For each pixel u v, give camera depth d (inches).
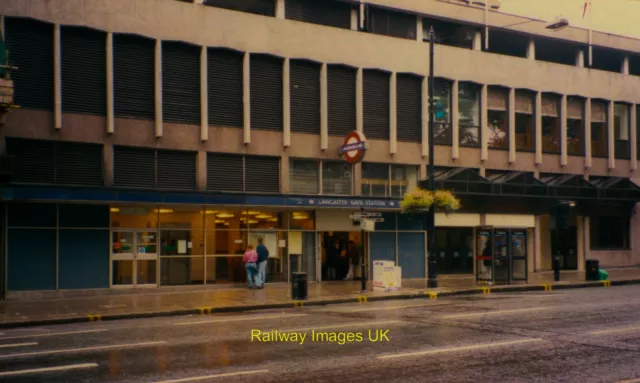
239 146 1066.7
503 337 522.6
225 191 1043.3
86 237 954.1
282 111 1107.9
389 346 485.1
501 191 1274.6
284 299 863.7
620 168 1499.8
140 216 995.3
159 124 992.9
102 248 964.6
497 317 649.6
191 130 1027.9
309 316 685.9
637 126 1531.7
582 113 1456.7
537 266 1359.5
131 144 980.6
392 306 792.9
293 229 1123.9
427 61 1251.2
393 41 1214.3
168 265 1011.9
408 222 1234.6
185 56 1030.4
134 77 989.8
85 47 956.6
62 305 813.9
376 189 1192.8
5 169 852.6
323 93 1136.8
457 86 1275.8
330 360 433.1
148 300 865.5
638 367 407.8
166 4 1010.1
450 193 1053.2
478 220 1288.1
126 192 933.2
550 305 759.1
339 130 1160.2
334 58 1150.3
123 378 383.9
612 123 1486.2
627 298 841.5
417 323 610.5
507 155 1343.5
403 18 1249.4
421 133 1242.6
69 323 690.8
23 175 906.7
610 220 1493.6
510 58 1350.9
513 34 1379.2
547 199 1354.6
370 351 465.1
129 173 980.6
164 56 1013.2
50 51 930.7
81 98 951.0
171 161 1015.0
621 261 1491.1
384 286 964.6
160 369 408.8
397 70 1214.9
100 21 959.6
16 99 903.7
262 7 1119.0
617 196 1443.2
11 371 406.3
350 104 1173.7
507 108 1350.9
